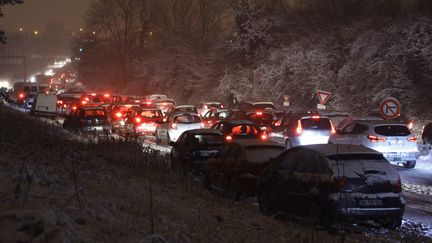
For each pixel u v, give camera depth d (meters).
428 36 32.94
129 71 79.88
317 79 41.25
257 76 48.22
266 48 51.28
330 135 23.53
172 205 11.62
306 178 11.84
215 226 9.77
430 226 12.14
